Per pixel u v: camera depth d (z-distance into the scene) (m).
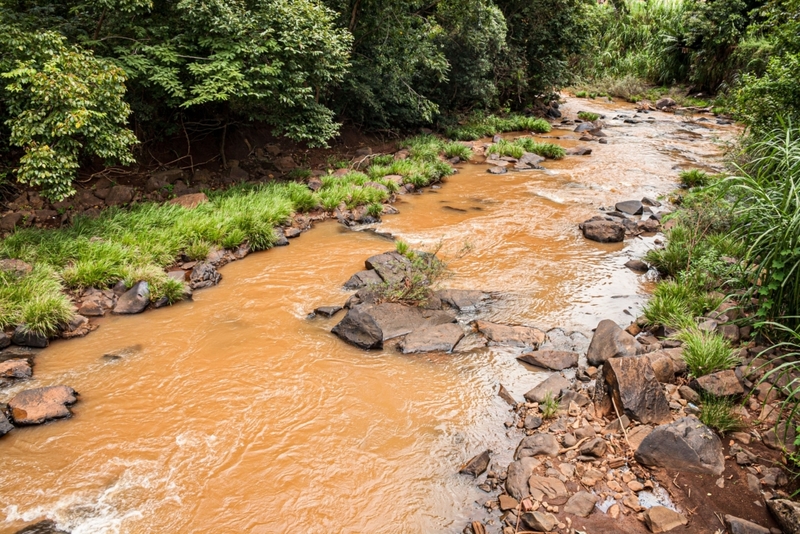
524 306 7.12
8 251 7.42
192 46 10.20
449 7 16.80
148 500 4.16
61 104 7.52
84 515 4.03
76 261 7.59
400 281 7.39
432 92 18.16
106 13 9.50
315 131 11.50
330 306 7.05
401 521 3.95
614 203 11.38
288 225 9.83
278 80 10.28
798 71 8.82
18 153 9.69
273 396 5.36
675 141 17.70
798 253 4.92
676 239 8.46
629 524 3.79
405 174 12.69
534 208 11.12
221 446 4.71
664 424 4.49
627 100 27.69
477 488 4.23
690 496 3.98
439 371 5.78
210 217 9.19
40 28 8.65
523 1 20.55
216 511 4.05
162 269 7.81
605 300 7.24
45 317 6.32
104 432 4.89
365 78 14.60
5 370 5.66
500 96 22.09
